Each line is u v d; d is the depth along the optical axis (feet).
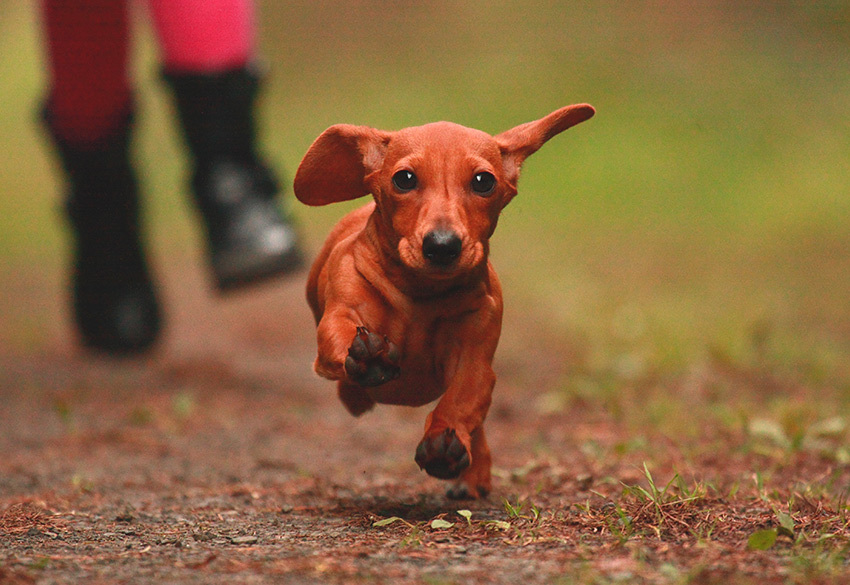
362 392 18.97
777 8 105.60
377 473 22.40
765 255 65.67
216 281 31.99
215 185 31.55
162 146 94.07
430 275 14.97
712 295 53.16
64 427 28.25
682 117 89.51
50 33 32.65
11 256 73.31
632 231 75.31
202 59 30.94
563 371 37.45
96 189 36.60
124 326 38.68
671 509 16.55
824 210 74.64
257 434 27.71
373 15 119.75
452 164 15.47
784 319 45.93
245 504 18.83
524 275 62.85
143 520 17.39
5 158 94.73
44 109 34.86
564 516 16.70
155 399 32.60
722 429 25.77
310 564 13.97
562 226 78.07
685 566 13.79
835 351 39.01
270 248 31.40
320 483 20.95
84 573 13.62
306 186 17.29
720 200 79.05
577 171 85.35
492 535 15.69
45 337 45.50
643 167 84.74
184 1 30.55
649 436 25.90
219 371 37.65
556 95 94.84
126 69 34.35
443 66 105.91
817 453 22.76
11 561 14.24
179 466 23.26
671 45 101.50
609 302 51.65
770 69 95.40
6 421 29.01
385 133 16.70
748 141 85.35
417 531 15.89
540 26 108.27
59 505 18.62
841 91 90.89
